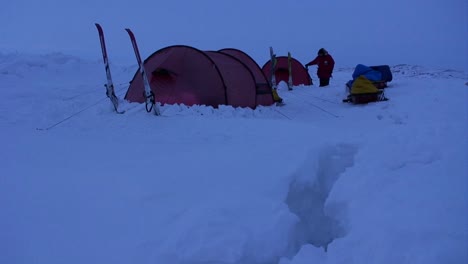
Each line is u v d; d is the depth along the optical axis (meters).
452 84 11.06
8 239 2.46
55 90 9.53
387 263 2.24
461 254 2.14
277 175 3.61
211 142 4.98
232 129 5.70
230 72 8.73
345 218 3.10
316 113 8.53
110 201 3.04
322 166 4.22
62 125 6.02
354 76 10.95
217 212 2.82
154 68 8.40
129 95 8.55
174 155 4.34
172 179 3.52
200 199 3.11
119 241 2.51
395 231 2.46
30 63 12.84
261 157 4.16
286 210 3.03
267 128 5.75
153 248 2.45
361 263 2.36
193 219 2.72
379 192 3.18
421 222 2.52
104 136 5.35
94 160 4.13
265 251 2.61
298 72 14.92
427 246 2.25
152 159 4.18
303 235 3.27
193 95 8.20
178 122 6.19
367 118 7.54
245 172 3.70
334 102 9.88
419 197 2.93
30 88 9.54
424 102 8.30
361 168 3.78
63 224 2.68
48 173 3.63
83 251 2.39
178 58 8.51
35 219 2.72
